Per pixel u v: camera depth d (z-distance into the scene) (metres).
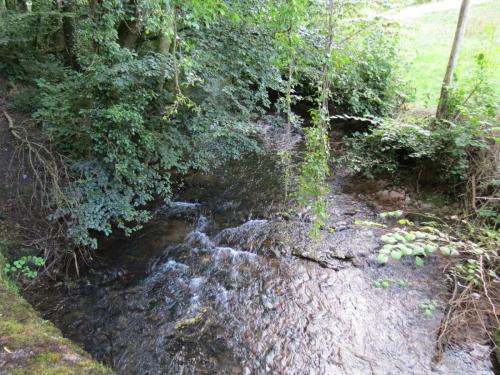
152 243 5.23
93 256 4.88
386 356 3.38
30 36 6.60
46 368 2.38
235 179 6.84
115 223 5.42
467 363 3.24
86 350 3.54
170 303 4.16
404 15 11.21
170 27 4.11
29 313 3.20
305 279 4.38
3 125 5.58
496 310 3.51
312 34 5.34
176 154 5.47
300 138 8.02
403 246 2.44
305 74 6.09
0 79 6.24
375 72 7.42
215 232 5.45
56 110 4.70
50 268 4.44
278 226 5.40
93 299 4.21
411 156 5.61
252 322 3.85
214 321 3.88
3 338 2.62
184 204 6.14
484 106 5.07
